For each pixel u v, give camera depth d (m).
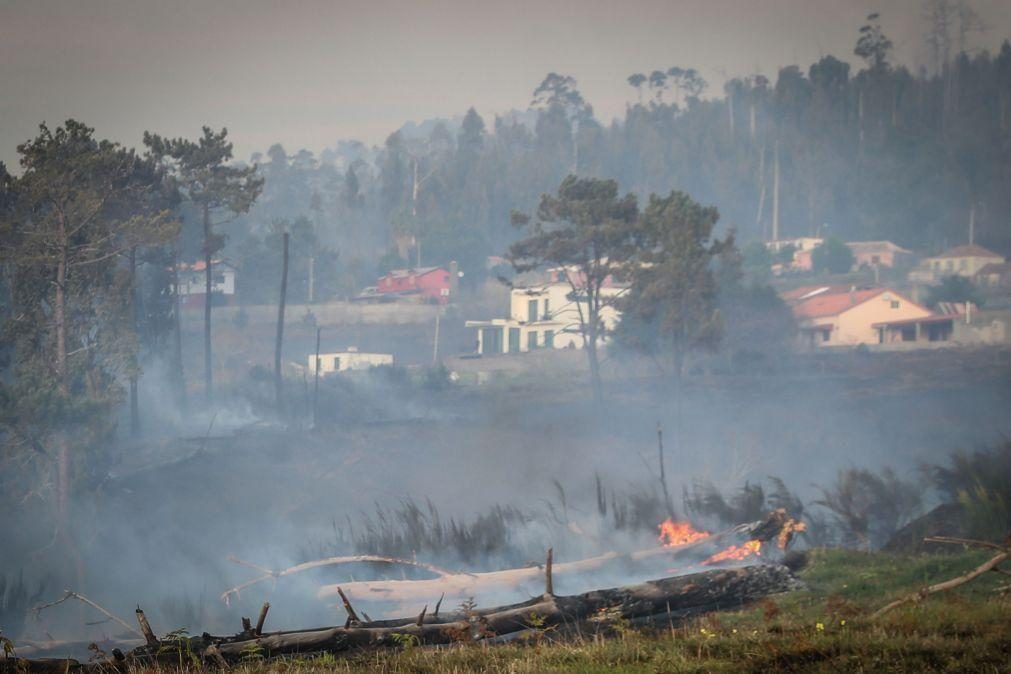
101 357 184.88
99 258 191.50
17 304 182.50
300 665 46.09
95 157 194.25
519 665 42.28
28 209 190.88
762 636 45.34
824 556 71.31
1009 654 41.00
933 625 46.88
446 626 54.00
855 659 40.75
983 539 79.12
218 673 46.47
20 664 47.88
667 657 42.53
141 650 49.91
